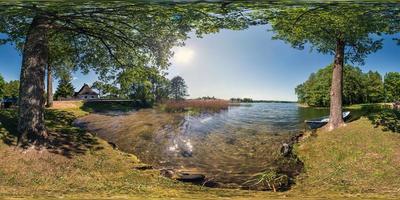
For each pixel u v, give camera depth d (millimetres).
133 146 26578
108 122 35344
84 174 18344
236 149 26719
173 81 52125
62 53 30953
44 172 17922
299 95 102625
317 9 19000
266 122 40469
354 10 18859
